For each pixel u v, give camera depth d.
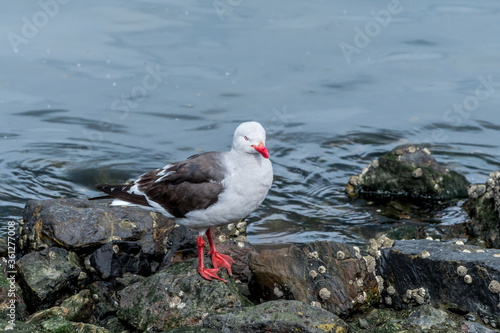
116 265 8.09
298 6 22.36
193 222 7.87
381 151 13.88
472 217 10.55
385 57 18.92
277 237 10.18
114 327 7.34
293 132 14.81
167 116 15.55
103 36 19.69
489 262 7.29
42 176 12.34
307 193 12.00
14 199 11.32
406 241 8.28
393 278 7.84
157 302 7.33
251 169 7.51
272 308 6.76
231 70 18.05
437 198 11.69
